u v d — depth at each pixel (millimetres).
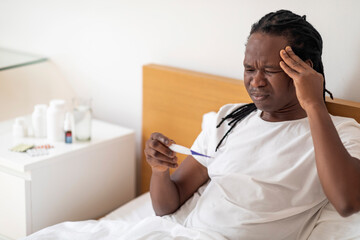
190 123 1857
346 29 1523
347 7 1504
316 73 1145
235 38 1755
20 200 1696
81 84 2268
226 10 1749
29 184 1675
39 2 2275
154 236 1299
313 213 1274
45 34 2309
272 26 1217
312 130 1114
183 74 1823
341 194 1061
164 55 1958
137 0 1969
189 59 1893
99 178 1913
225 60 1800
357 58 1524
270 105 1255
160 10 1916
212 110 1784
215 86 1752
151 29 1966
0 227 1794
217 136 1406
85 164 1841
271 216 1242
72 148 1797
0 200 1766
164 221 1369
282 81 1219
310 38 1240
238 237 1260
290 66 1161
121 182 2012
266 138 1297
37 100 2361
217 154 1392
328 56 1579
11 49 2461
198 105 1816
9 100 2293
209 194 1360
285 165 1252
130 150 2010
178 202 1465
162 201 1427
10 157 1701
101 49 2148
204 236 1253
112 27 2082
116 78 2141
